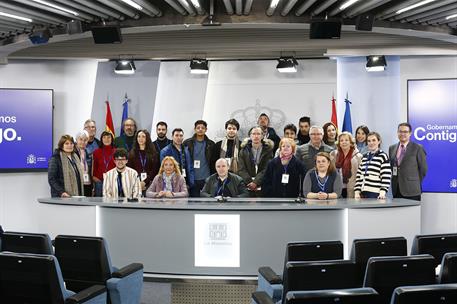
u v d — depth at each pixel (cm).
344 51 823
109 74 923
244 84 916
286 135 780
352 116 885
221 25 689
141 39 822
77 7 636
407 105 870
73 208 551
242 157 697
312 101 905
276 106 910
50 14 682
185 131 920
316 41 797
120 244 535
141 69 919
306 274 304
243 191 598
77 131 926
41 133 886
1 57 887
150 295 540
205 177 761
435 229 865
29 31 755
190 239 517
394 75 873
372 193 600
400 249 375
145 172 727
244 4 653
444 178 852
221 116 920
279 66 821
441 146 852
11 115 876
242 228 514
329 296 239
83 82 928
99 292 351
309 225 518
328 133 750
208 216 514
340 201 540
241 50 820
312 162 670
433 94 855
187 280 515
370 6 628
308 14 685
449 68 869
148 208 523
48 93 888
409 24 723
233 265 514
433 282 308
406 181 699
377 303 243
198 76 920
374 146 608
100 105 920
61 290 319
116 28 675
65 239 391
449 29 754
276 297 375
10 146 876
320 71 903
